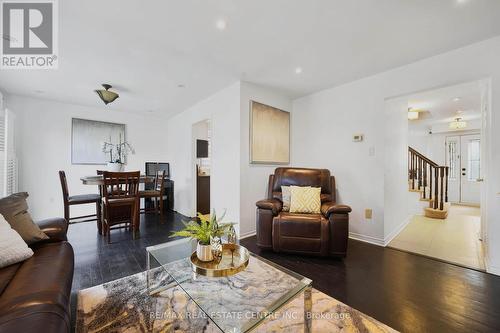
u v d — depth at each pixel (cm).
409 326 138
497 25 189
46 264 128
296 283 130
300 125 386
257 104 331
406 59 251
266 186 348
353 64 263
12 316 83
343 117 326
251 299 128
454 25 190
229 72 285
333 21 186
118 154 443
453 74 230
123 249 264
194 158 445
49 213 396
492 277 198
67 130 414
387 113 297
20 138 369
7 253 127
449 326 138
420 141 600
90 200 324
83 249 264
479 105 418
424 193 470
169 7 168
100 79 303
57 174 404
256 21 186
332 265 225
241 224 312
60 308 94
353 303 161
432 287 182
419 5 167
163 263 159
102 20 182
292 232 244
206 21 185
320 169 318
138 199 328
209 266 141
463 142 604
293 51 233
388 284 187
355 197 312
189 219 412
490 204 205
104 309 153
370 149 297
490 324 139
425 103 405
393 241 299
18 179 366
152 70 277
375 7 169
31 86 326
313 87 339
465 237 312
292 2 164
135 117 496
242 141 314
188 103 416
